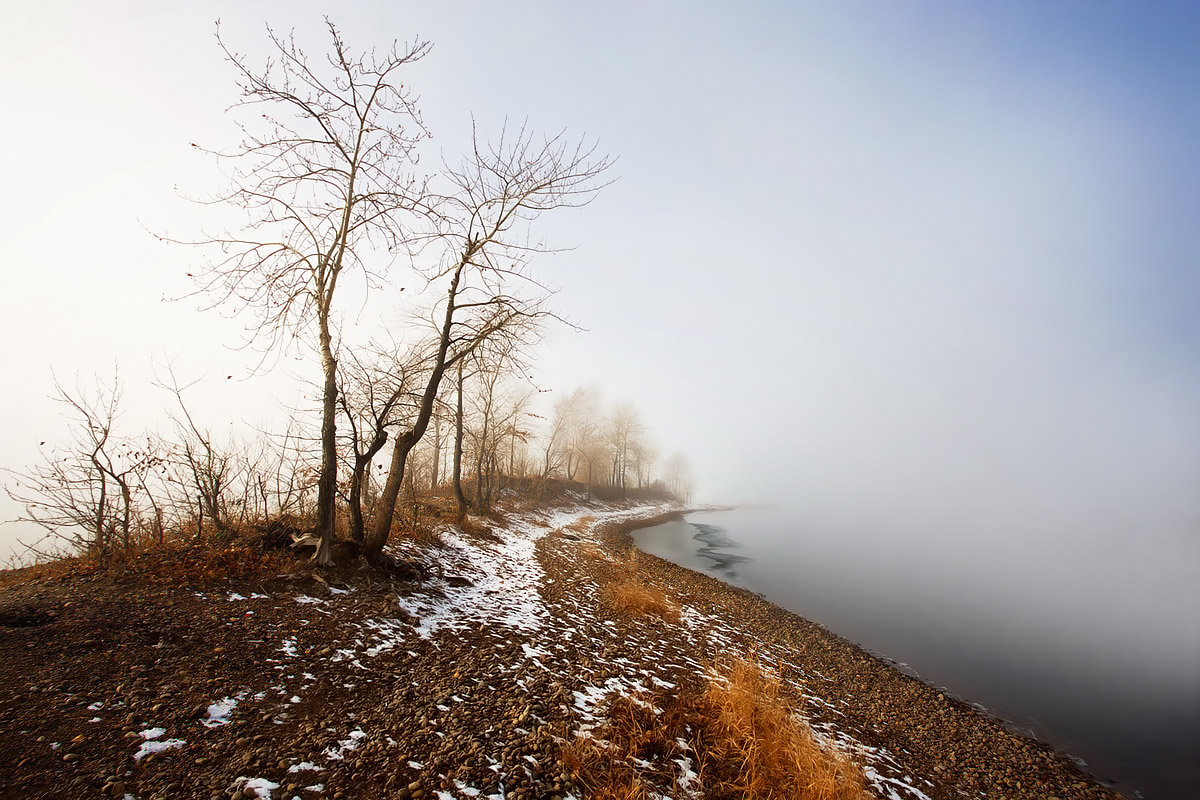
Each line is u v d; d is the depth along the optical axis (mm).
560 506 42000
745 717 7059
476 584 12570
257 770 4270
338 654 6805
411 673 6742
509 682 6945
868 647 16500
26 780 3654
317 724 5141
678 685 8484
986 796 8094
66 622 6129
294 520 11695
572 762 5230
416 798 4258
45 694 4699
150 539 9820
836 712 9812
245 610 7430
